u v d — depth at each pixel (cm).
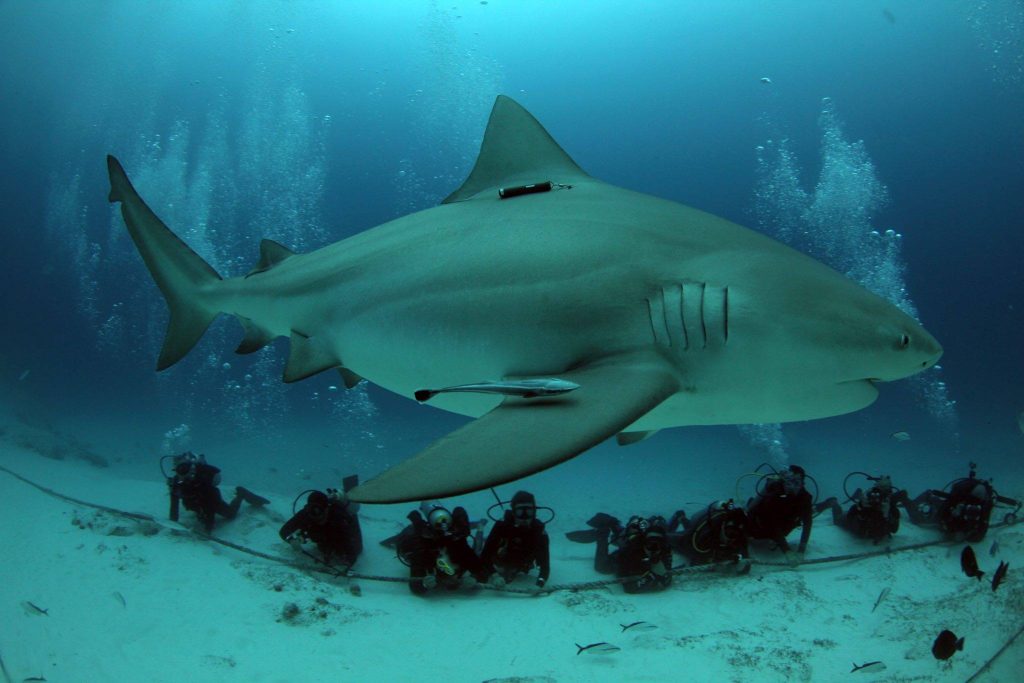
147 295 3888
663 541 662
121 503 925
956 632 521
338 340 344
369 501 160
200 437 2003
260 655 513
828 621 588
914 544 765
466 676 491
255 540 798
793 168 4972
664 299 242
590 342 251
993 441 1900
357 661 511
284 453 1744
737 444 1975
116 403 2998
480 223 303
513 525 672
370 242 348
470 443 181
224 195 3359
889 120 4634
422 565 654
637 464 1652
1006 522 825
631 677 485
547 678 481
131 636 534
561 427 187
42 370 3803
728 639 545
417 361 303
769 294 233
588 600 634
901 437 819
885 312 230
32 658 491
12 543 719
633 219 273
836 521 841
